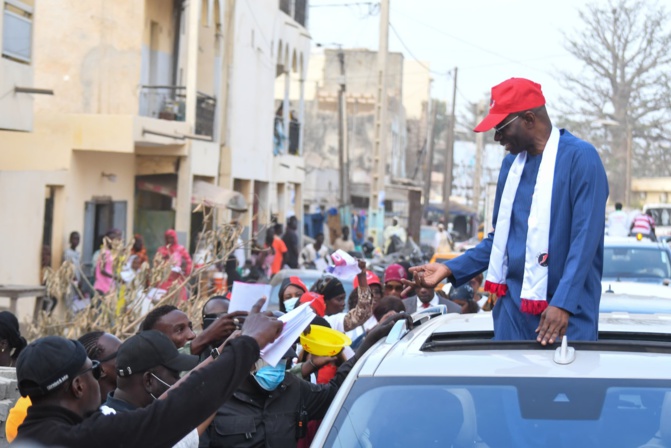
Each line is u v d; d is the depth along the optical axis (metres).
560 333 4.54
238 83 25.72
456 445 3.95
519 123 4.85
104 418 3.65
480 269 5.29
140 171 21.44
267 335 3.97
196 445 4.59
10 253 15.66
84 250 19.23
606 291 8.96
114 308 11.18
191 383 3.71
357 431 4.03
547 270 4.77
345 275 8.11
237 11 25.03
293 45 31.98
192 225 23.34
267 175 29.20
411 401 4.09
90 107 20.09
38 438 3.69
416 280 5.29
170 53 22.80
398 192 53.41
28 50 15.34
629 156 51.81
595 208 4.69
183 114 21.95
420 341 4.56
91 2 20.05
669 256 14.20
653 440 3.83
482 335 4.95
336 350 5.58
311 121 60.59
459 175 89.94
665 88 52.47
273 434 5.55
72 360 3.84
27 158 18.48
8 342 6.93
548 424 3.94
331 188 49.78
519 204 4.90
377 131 34.34
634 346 4.34
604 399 3.97
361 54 62.88
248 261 21.70
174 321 5.67
